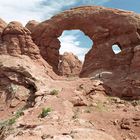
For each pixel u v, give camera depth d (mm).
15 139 17188
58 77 41812
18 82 36438
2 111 32938
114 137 19547
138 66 35094
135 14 40625
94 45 42656
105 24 42094
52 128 18797
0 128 24656
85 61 43125
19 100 33969
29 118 23844
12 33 41688
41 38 45188
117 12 41625
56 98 28531
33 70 37594
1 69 38094
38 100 29641
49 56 45000
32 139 16938
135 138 19781
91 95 31594
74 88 32656
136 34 39000
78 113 24781
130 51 38188
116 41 40781
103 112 25766
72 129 18453
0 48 41312
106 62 40500
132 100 32906
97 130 18953
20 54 41062
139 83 33344
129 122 22219
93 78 38219
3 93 36406
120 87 34781
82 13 43375
